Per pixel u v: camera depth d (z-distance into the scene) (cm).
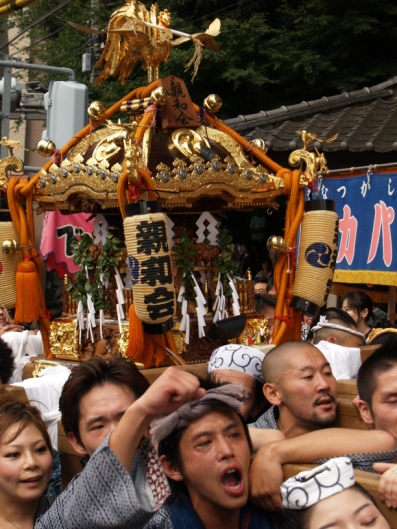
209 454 218
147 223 336
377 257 637
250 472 237
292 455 237
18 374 450
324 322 490
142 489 204
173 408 201
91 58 1085
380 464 222
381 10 1047
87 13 1154
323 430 249
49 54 1270
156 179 359
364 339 501
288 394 294
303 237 396
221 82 1055
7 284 413
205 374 352
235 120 867
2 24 1355
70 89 696
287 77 1040
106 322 404
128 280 405
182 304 384
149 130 372
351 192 655
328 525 192
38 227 921
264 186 391
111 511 196
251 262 1042
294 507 197
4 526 250
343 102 905
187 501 232
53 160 405
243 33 1027
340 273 669
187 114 390
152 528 228
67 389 275
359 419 298
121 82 425
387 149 753
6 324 597
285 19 1133
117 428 201
